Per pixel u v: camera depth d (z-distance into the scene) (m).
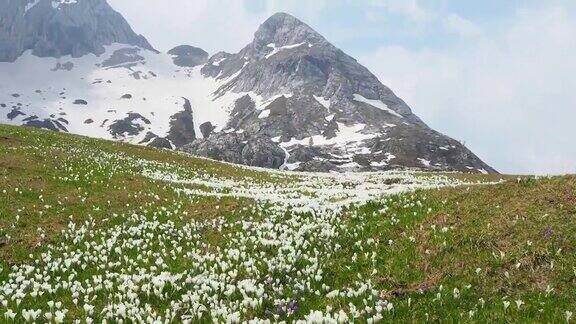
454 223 15.67
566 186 17.23
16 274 14.01
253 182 43.91
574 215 14.63
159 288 12.41
